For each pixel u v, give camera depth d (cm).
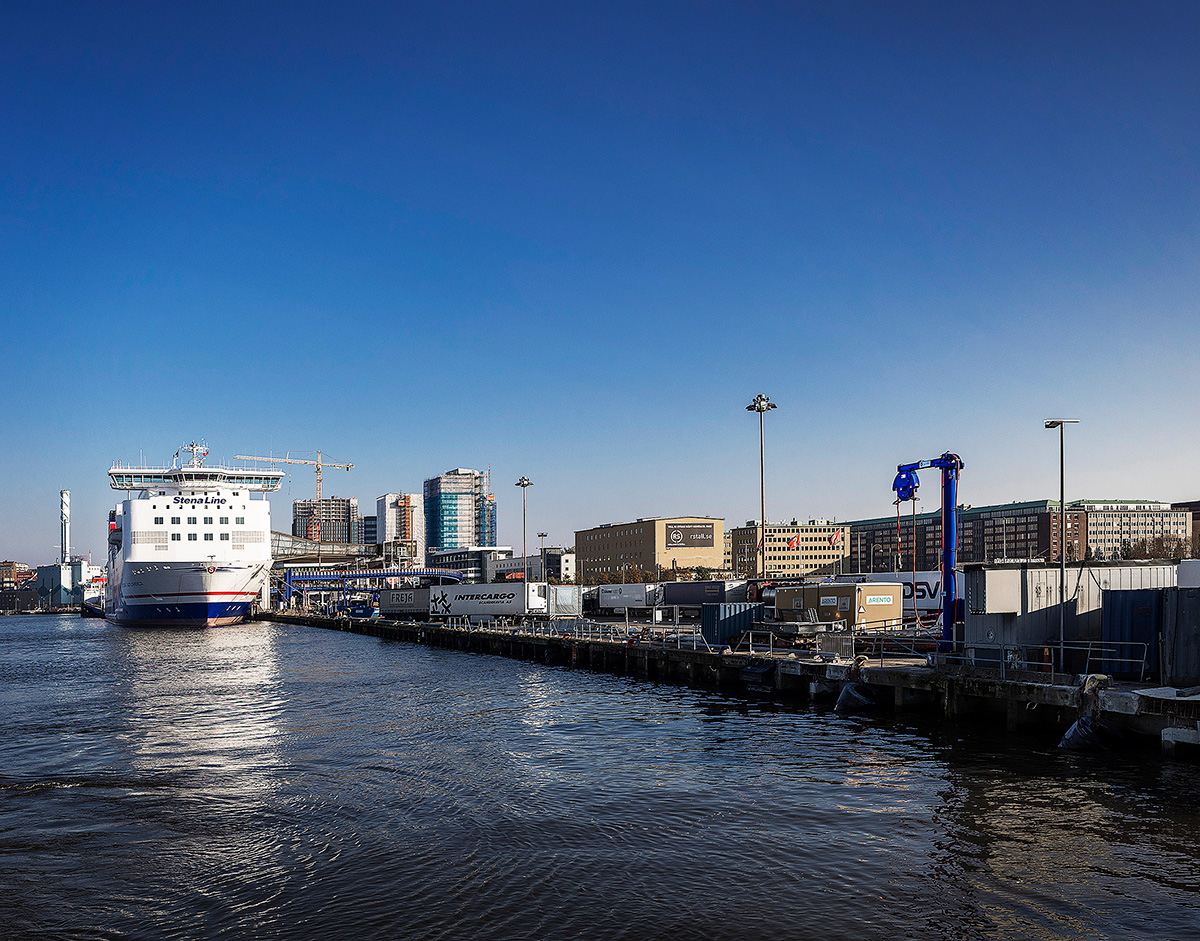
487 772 2698
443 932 1497
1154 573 3619
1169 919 1484
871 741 3016
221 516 11688
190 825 2194
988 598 3422
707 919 1523
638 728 3462
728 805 2242
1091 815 2061
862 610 5316
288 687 5078
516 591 9262
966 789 2311
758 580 7550
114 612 14838
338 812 2272
